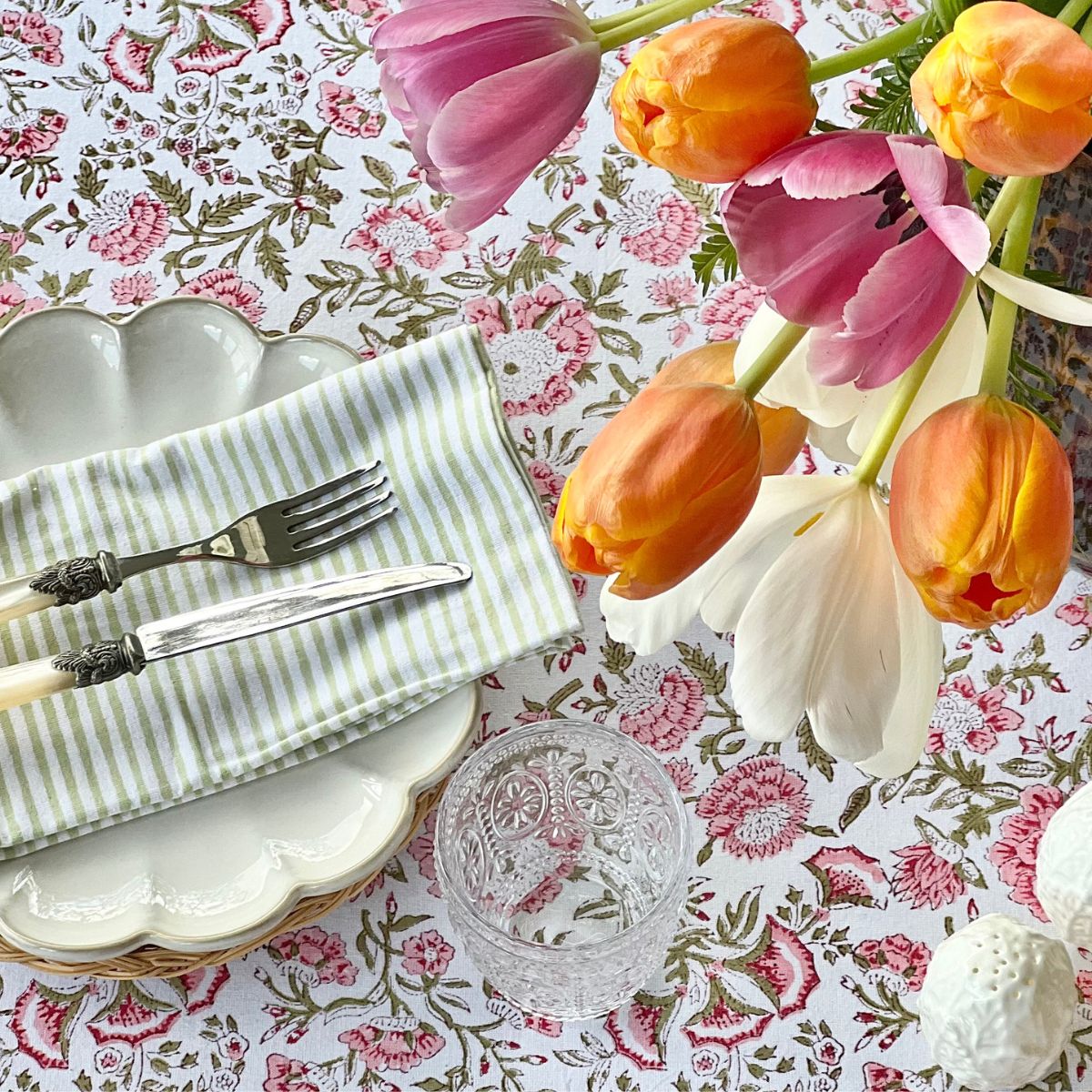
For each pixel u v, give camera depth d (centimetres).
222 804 89
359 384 94
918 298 59
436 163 68
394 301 101
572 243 102
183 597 93
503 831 92
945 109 55
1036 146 54
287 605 90
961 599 63
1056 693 93
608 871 92
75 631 92
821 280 61
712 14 105
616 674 94
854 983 88
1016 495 61
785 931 89
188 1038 88
